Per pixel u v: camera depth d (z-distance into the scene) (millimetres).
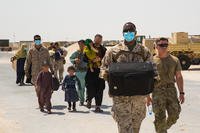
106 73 6520
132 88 6246
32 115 12047
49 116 11828
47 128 10055
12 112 12633
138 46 6492
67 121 10969
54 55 21641
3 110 13031
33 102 15055
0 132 9523
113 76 6262
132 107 6426
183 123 10742
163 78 7516
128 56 6461
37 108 13469
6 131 9664
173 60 7547
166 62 7520
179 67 7559
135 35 6430
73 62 13695
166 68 7516
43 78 12477
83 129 9891
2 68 40500
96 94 12406
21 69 22109
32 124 10586
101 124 10484
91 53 12391
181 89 7586
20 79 22156
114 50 6504
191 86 21328
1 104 14477
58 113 12359
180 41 37875
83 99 13867
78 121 10945
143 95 6348
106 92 18172
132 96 6367
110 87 6344
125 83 6227
